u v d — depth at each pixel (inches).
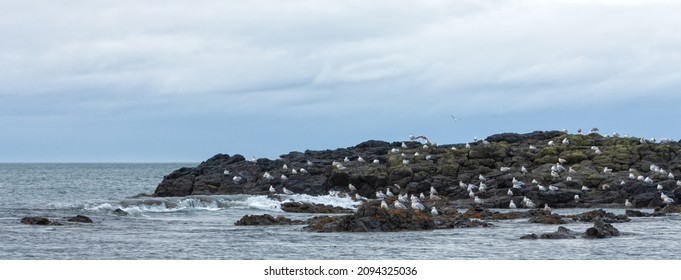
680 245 1879.9
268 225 2322.8
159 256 1728.6
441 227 2237.9
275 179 3663.9
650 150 3681.1
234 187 3686.0
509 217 2546.8
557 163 3555.6
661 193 3063.5
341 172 3567.9
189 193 3681.1
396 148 4104.3
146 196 3725.4
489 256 1726.1
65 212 2657.5
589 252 1779.0
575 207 3122.5
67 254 1736.0
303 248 1841.8
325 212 2913.4
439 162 3627.0
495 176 3457.2
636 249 1819.6
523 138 4143.7
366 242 1937.7
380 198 3326.8
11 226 2190.0
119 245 1876.2
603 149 3678.6
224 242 1936.5
